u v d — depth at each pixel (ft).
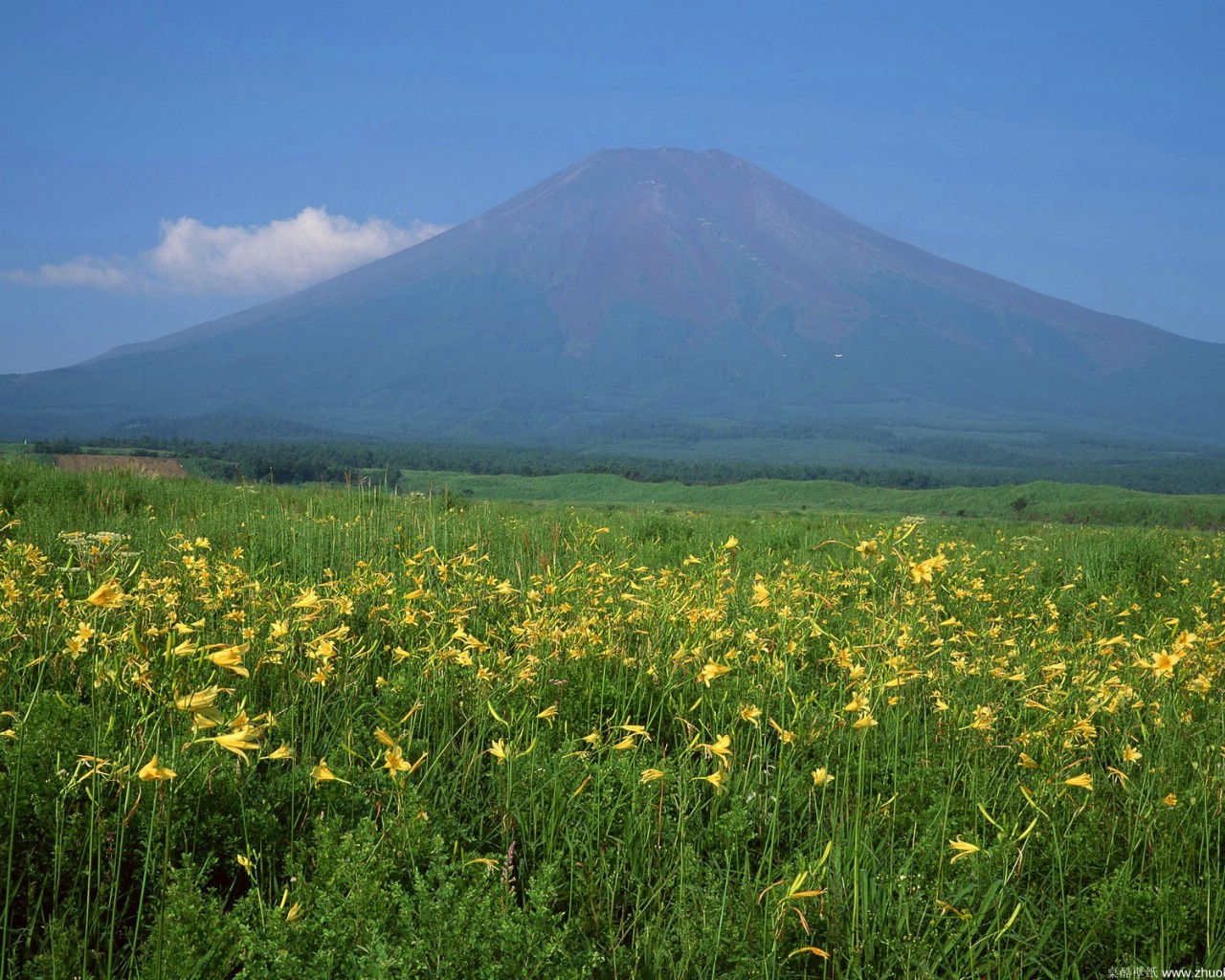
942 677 15.72
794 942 9.73
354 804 11.32
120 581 14.23
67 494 40.06
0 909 9.32
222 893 10.39
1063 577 32.63
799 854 10.60
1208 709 14.52
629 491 418.31
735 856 11.50
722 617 17.94
